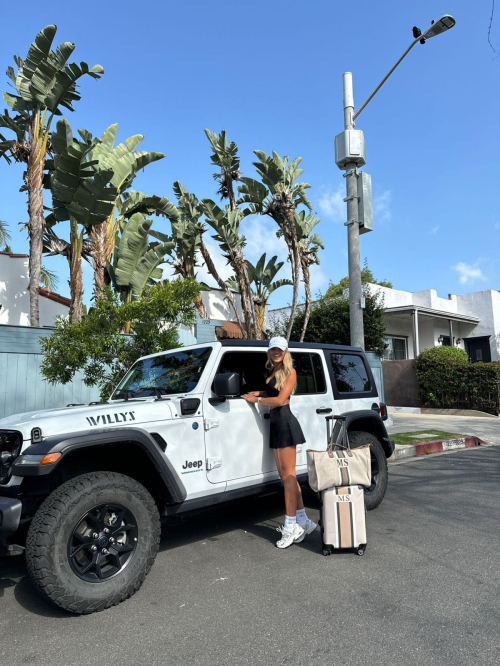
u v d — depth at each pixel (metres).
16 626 3.02
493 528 4.70
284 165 14.37
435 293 22.05
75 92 11.55
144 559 3.38
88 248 13.60
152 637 2.84
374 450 5.32
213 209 13.95
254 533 4.81
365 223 8.89
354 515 4.09
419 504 5.62
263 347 4.75
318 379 5.22
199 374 4.25
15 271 14.40
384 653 2.59
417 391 17.98
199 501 3.92
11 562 4.22
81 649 2.72
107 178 10.62
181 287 7.01
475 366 16.23
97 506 3.23
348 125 9.13
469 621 2.91
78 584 3.09
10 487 3.29
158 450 3.59
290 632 2.84
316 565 3.90
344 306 17.08
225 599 3.32
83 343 6.45
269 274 17.50
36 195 11.71
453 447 10.20
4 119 11.99
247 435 4.33
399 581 3.53
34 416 3.75
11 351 8.47
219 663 2.54
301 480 4.75
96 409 3.61
